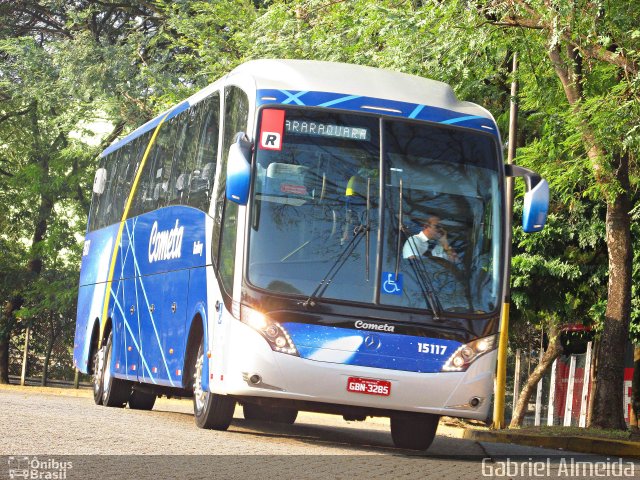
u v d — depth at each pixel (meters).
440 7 18.95
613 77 19.50
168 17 35.84
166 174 17.30
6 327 44.09
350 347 12.50
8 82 38.59
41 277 44.03
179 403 30.08
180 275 15.38
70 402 19.91
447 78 20.39
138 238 18.45
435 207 12.99
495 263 13.08
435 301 12.73
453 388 12.66
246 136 12.99
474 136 13.35
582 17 16.83
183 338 14.85
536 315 28.19
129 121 35.25
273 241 12.63
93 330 21.23
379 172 12.95
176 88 33.81
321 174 12.85
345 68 13.86
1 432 10.90
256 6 34.72
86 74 35.44
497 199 13.24
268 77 13.39
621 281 20.02
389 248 12.74
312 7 25.16
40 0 37.91
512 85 23.50
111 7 38.53
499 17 18.55
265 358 12.40
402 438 14.52
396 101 13.33
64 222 43.38
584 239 24.64
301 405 12.75
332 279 12.60
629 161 20.45
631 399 31.05
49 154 42.72
